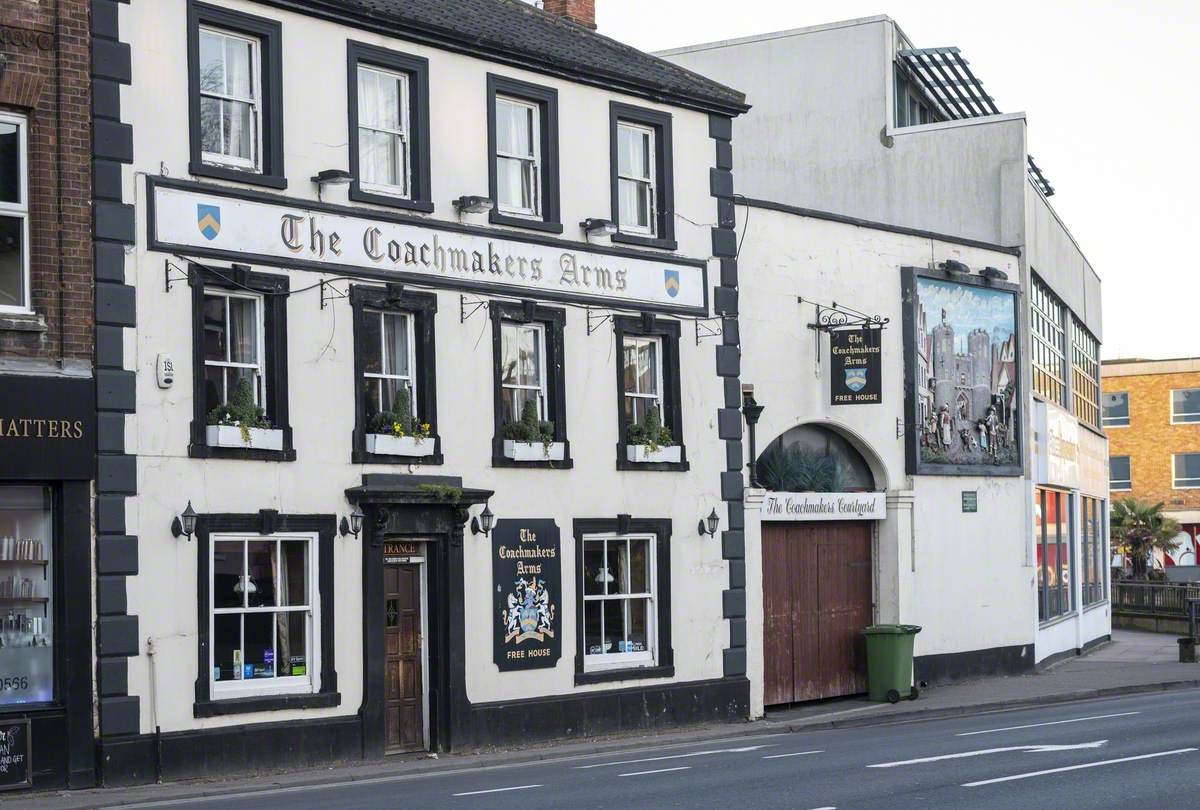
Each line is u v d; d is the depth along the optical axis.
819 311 28.34
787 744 21.14
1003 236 34.00
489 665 21.88
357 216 20.69
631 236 24.27
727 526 25.47
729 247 25.86
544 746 22.11
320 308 20.19
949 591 30.89
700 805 13.61
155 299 18.53
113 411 18.05
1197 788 14.11
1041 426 35.06
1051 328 37.97
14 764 17.11
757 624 25.89
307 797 16.22
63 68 17.91
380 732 20.36
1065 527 38.16
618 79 24.22
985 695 28.25
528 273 22.78
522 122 23.33
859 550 29.55
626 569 24.14
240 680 19.23
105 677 17.80
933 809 13.05
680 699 24.39
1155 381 76.50
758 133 36.66
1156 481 76.19
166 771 18.16
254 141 19.92
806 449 28.69
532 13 25.16
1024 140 33.97
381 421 20.84
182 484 18.62
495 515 22.08
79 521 17.78
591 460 23.50
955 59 36.28
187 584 18.59
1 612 17.38
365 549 20.39
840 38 35.94
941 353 31.02
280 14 20.09
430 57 21.86
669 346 24.80
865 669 29.25
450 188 21.95
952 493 31.17
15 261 17.75
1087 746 17.95
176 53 18.92
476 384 22.00
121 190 18.28
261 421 19.39
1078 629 38.62
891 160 35.28
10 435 17.30
